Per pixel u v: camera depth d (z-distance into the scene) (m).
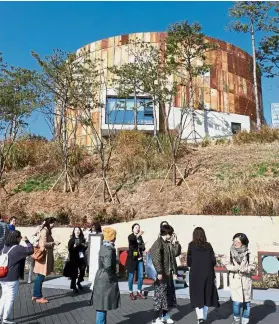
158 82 23.11
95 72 19.98
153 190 16.69
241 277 6.18
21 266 6.34
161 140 19.73
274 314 7.28
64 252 13.40
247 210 13.29
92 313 7.18
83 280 10.37
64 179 18.17
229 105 39.03
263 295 8.95
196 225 13.00
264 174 16.08
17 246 6.30
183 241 12.89
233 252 6.27
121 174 18.44
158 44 37.69
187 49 28.48
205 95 37.66
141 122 31.44
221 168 17.66
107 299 5.74
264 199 13.22
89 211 15.58
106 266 5.77
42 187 18.56
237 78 40.56
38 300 8.12
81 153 20.19
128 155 19.12
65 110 20.64
